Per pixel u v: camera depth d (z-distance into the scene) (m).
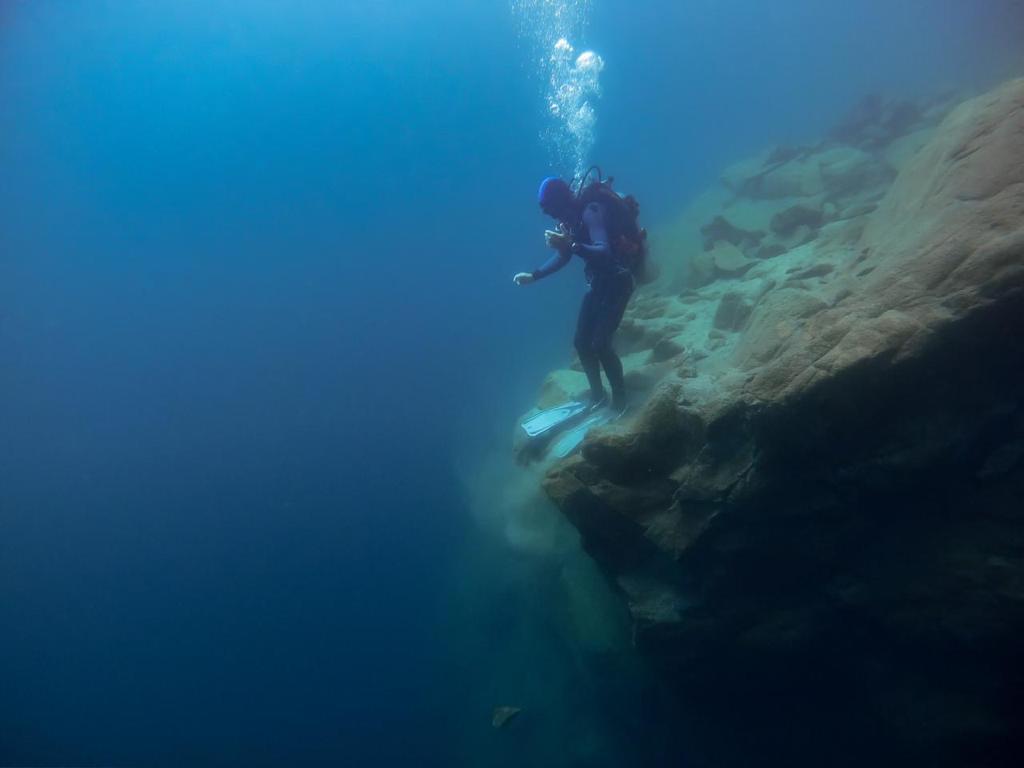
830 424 2.91
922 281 2.87
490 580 6.61
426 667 6.82
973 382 2.75
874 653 3.56
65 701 9.05
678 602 3.87
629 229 4.57
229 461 14.16
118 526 13.06
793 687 3.98
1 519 14.74
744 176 11.42
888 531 3.24
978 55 16.64
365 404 13.92
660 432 3.68
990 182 3.04
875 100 11.59
